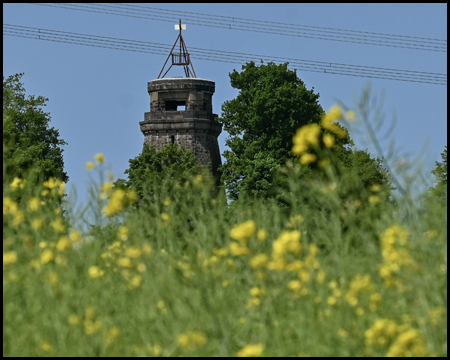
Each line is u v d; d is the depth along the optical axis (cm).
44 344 1460
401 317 1530
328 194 1797
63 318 1515
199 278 1580
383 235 1725
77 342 1462
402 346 1377
